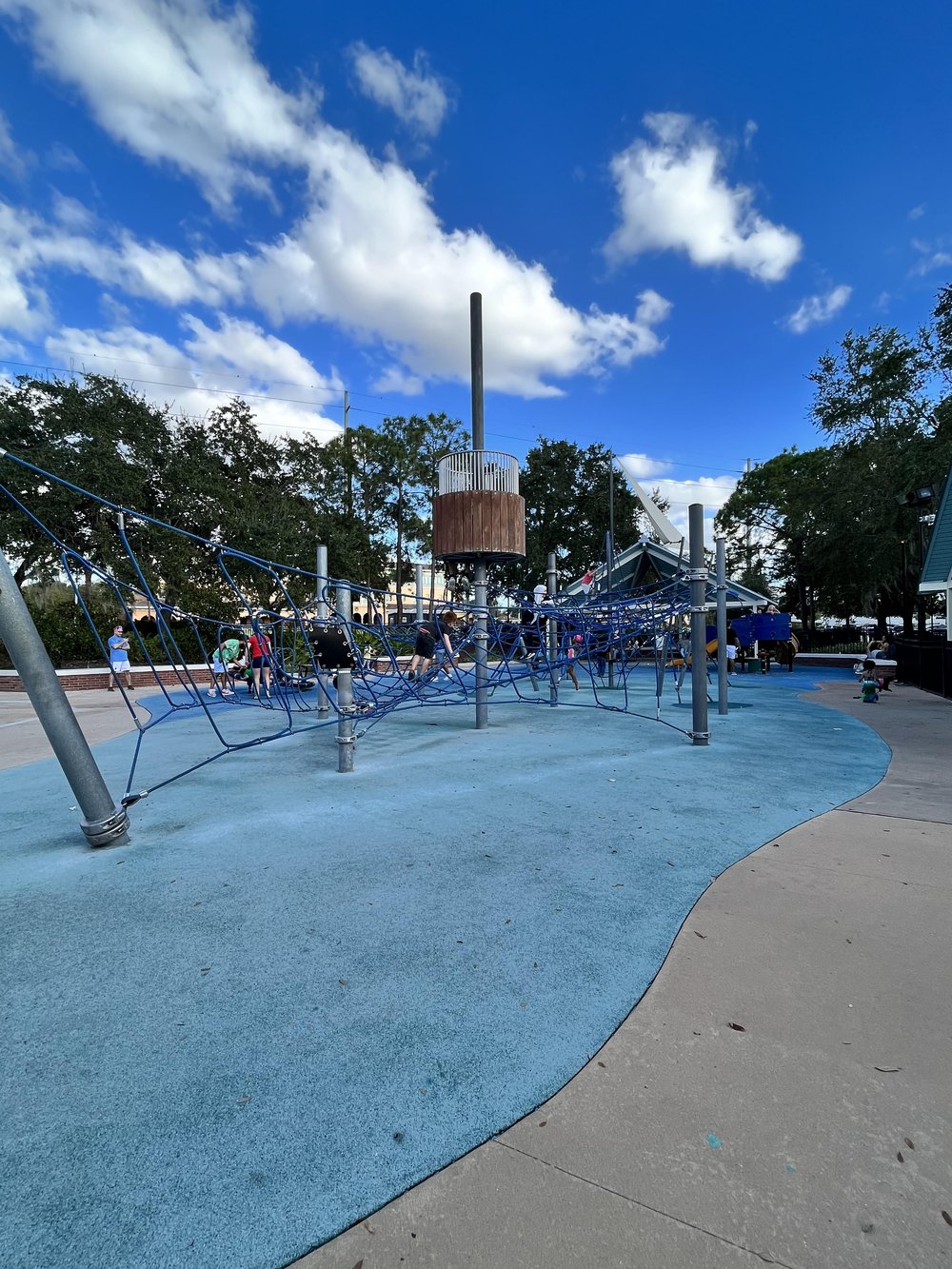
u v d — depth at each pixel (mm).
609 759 7016
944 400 24656
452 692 9773
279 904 3455
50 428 21375
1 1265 1513
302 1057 2238
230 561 23688
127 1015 2496
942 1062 2178
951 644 13078
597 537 37219
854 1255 1507
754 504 42312
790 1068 2156
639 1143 1850
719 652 10750
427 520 36844
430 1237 1575
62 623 22109
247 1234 1590
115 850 4359
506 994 2602
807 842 4348
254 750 7938
